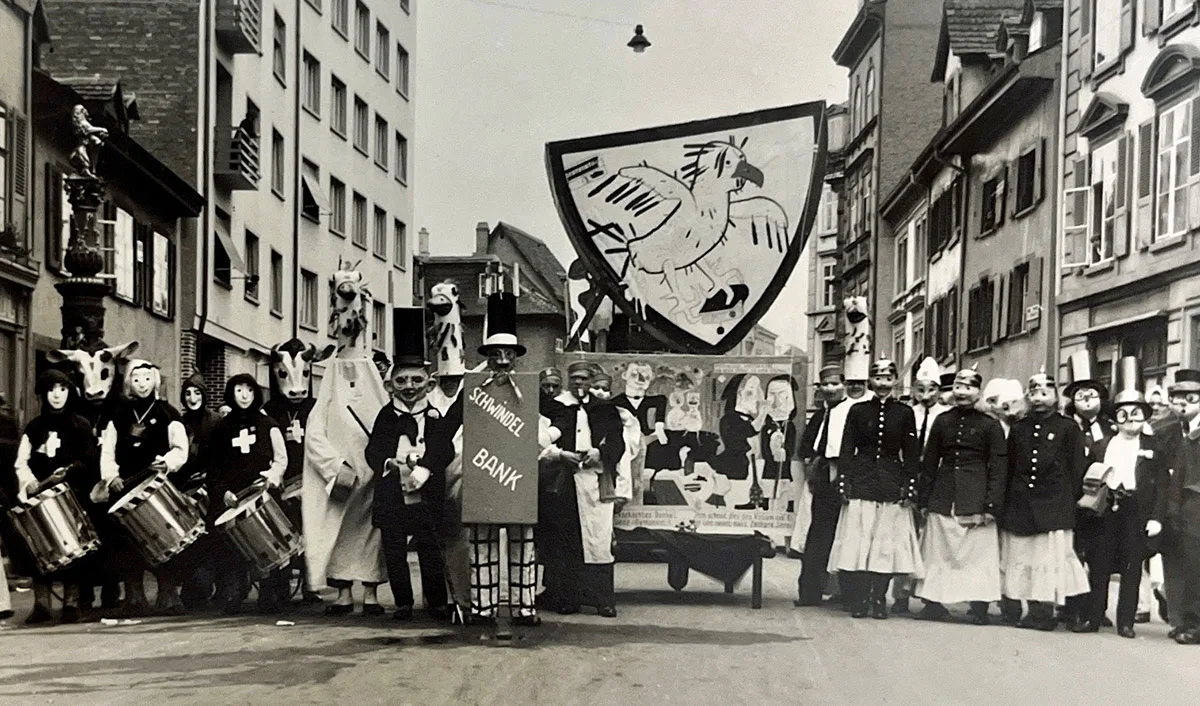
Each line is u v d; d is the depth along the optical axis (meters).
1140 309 23.77
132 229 27.39
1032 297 28.73
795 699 8.12
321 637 10.50
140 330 28.22
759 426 13.59
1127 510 11.94
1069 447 12.34
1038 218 28.56
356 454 11.95
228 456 12.18
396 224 47.38
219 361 33.31
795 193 15.33
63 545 11.07
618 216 15.53
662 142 15.48
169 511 11.37
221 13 32.47
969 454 12.52
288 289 38.75
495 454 10.42
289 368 13.11
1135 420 12.53
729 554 13.44
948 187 35.28
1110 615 13.80
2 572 11.51
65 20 31.39
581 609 12.74
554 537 12.18
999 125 31.34
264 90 36.31
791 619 12.26
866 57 43.59
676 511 13.55
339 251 42.38
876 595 12.59
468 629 11.03
